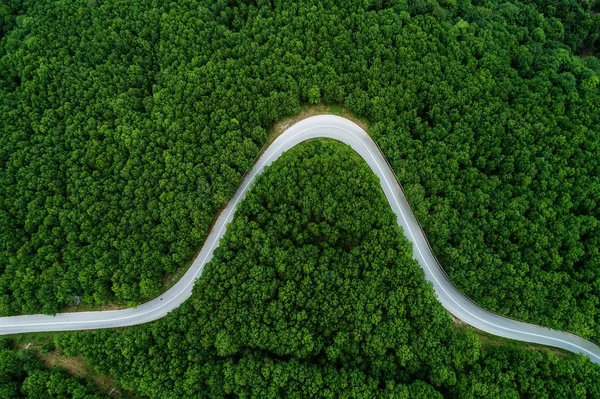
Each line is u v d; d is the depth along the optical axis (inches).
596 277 3909.9
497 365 3575.3
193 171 4028.1
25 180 4104.3
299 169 3927.2
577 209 4244.6
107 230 3934.5
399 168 4079.7
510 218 4025.6
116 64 4569.4
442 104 4355.3
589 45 5738.2
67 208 4020.7
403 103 4259.4
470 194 4040.4
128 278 3814.0
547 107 4630.9
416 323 3634.4
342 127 4370.1
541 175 4224.9
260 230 3811.5
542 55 5064.0
